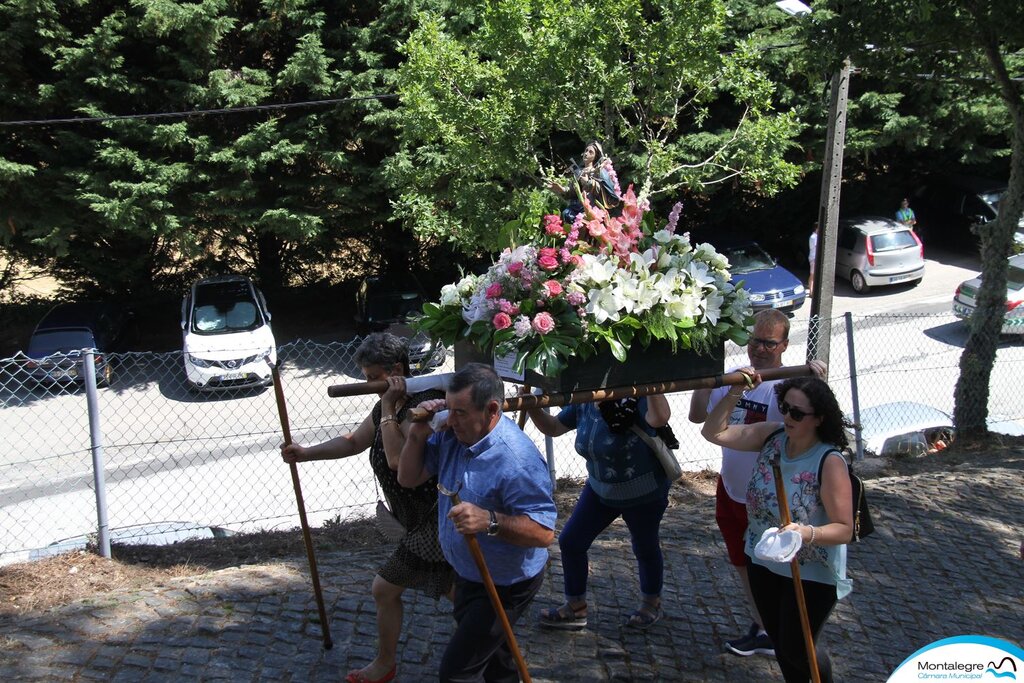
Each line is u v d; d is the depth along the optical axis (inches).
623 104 529.0
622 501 192.1
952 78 433.1
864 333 723.4
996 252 422.3
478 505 141.4
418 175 607.5
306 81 636.7
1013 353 648.4
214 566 250.4
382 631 171.0
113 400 599.2
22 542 372.8
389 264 827.4
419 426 148.4
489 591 136.3
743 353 584.1
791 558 135.6
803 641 153.4
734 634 209.2
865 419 449.1
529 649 197.5
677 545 256.4
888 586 241.3
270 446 510.0
